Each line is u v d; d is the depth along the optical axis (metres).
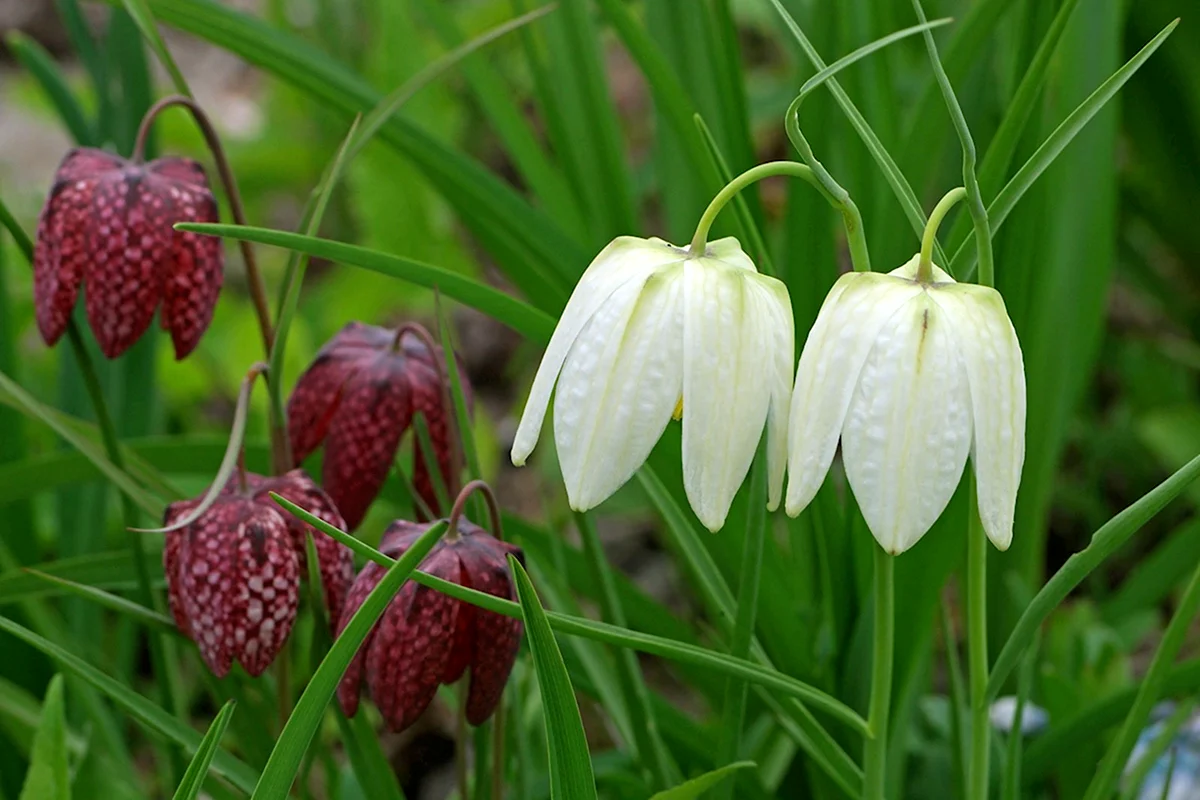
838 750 0.69
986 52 0.81
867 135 0.65
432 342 0.70
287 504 0.63
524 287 0.83
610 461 0.62
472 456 0.69
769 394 0.62
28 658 0.81
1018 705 0.72
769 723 0.78
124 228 0.68
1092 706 0.73
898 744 0.75
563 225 0.86
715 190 0.77
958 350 0.61
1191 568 0.84
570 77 0.83
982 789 0.67
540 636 0.62
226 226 0.65
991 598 0.82
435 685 0.66
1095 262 0.83
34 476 0.75
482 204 0.81
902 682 0.75
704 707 0.93
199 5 0.79
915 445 0.61
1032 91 0.72
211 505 0.67
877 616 0.65
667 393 0.62
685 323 0.61
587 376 0.62
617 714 0.74
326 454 0.71
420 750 0.89
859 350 0.61
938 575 0.73
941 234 0.83
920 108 0.76
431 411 0.71
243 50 0.80
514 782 0.74
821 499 0.75
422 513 0.71
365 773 0.69
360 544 0.63
